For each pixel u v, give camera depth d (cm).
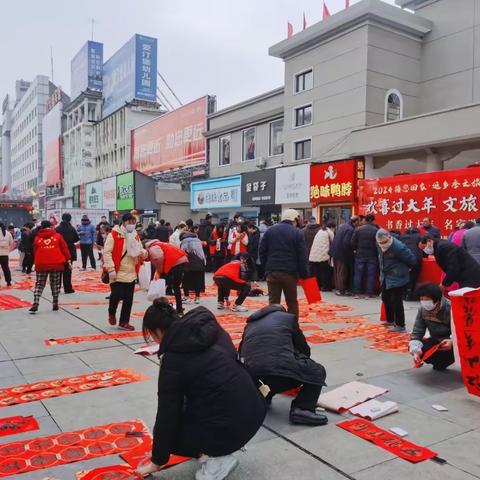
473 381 409
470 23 1731
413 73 1859
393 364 522
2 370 502
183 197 3072
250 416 281
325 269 1111
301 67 2002
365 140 1619
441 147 1469
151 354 558
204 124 2844
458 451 325
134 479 288
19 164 10444
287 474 297
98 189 3662
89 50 5181
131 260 691
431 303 473
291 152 2066
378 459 315
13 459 312
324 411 395
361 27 1742
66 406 404
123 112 4306
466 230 880
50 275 837
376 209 1312
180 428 279
